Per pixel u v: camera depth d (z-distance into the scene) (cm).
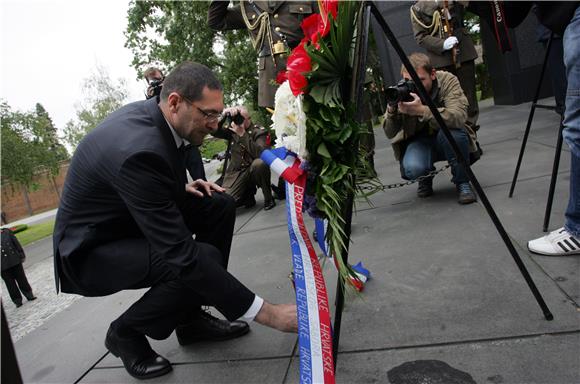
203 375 186
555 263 210
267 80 370
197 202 220
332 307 214
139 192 160
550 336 161
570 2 179
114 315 277
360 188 148
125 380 197
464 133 321
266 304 165
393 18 827
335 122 130
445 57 438
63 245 182
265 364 184
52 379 212
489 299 192
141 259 180
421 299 204
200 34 1174
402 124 342
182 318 200
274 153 144
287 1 351
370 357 171
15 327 334
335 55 130
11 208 3159
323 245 153
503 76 838
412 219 312
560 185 309
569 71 180
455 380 149
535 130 524
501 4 225
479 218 284
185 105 171
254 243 351
